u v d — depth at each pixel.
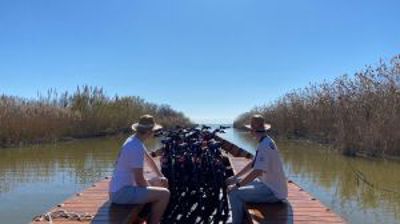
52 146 27.91
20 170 16.84
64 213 6.82
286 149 25.30
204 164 8.34
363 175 15.27
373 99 20.78
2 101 28.11
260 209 6.88
